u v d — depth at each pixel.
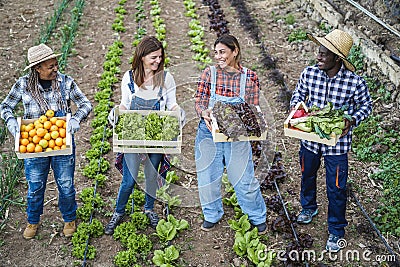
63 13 11.30
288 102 8.74
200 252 6.66
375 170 7.63
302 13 11.23
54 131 6.19
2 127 8.12
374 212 7.10
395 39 9.38
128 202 7.08
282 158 7.84
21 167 7.49
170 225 6.77
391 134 8.05
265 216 6.84
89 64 9.63
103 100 8.66
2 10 11.25
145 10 11.60
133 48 10.12
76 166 7.67
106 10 11.57
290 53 9.95
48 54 6.05
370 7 10.25
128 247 6.60
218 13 11.18
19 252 6.61
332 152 6.37
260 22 10.98
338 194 6.43
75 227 6.80
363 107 6.31
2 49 9.82
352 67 6.18
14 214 7.01
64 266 6.50
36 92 6.21
